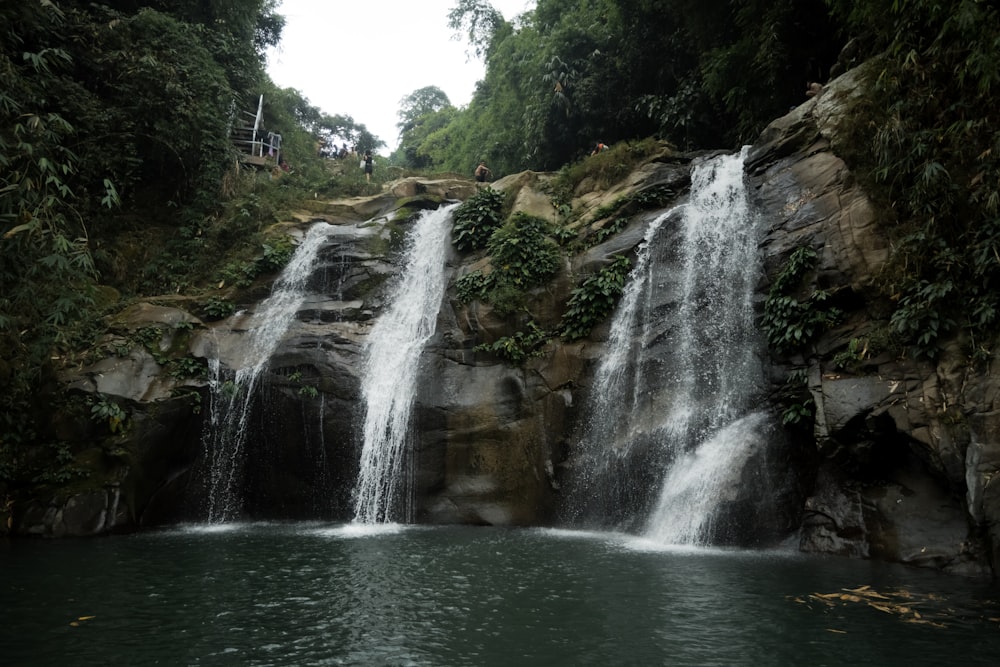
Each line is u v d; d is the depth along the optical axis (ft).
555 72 80.79
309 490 45.39
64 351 44.29
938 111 34.35
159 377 43.93
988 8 29.99
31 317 44.86
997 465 26.68
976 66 30.19
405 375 46.44
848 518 31.50
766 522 33.35
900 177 34.76
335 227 61.46
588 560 30.32
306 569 28.81
